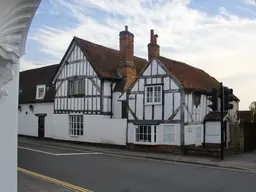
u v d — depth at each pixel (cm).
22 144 2091
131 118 1942
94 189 807
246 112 2817
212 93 1404
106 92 2155
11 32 205
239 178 1006
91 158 1452
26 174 967
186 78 1894
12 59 202
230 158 1504
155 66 1872
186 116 1750
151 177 997
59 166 1174
